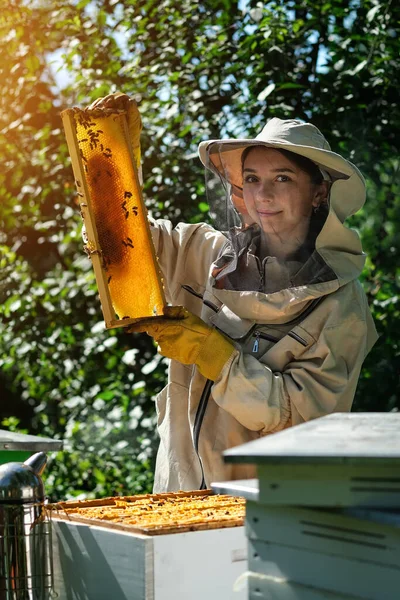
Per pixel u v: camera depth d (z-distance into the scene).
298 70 6.18
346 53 5.90
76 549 2.26
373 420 1.95
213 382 3.37
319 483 1.66
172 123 6.45
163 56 6.54
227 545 2.13
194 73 6.52
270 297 3.21
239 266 3.37
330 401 3.20
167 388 3.66
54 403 7.89
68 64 6.92
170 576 2.05
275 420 3.14
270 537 1.77
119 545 2.11
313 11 6.04
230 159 3.42
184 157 6.47
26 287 7.56
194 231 3.78
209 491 2.83
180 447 3.53
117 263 3.09
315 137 3.36
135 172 3.09
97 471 6.53
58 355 7.36
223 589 2.12
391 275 6.43
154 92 6.45
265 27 5.84
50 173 7.34
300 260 3.29
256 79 5.99
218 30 6.41
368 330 3.48
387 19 5.79
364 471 1.63
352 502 1.63
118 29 7.02
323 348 3.20
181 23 6.51
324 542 1.68
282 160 3.26
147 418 6.58
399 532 1.58
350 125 6.02
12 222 7.77
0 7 7.22
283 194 3.26
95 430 6.80
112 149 3.12
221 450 3.36
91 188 3.08
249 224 3.41
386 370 6.14
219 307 3.44
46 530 2.36
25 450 3.02
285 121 3.38
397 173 6.18
